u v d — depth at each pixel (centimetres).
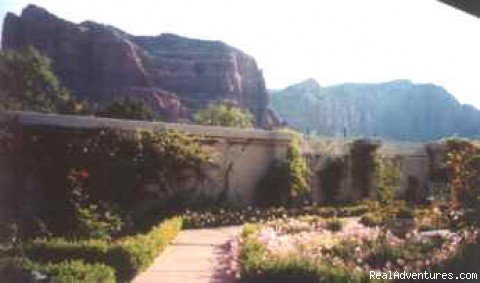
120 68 11006
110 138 2183
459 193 1333
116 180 2162
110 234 1666
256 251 1223
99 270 966
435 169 3675
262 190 2711
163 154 2292
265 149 2745
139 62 11356
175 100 11225
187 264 1323
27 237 1484
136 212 2111
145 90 10875
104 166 2139
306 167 2911
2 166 1881
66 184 1978
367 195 3266
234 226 2222
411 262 1134
